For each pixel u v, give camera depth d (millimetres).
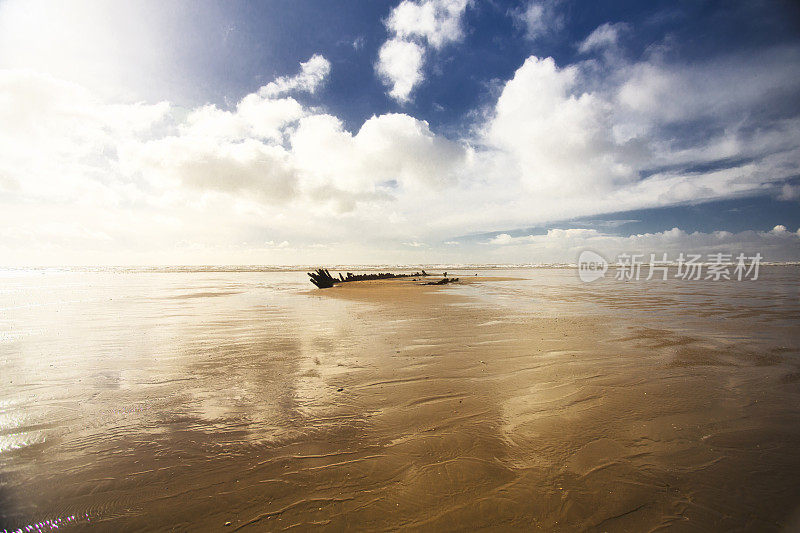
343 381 4898
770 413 3791
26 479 2730
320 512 2393
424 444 3205
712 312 10836
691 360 5762
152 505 2463
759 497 2488
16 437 3355
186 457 3025
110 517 2361
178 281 30734
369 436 3365
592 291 18578
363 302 14570
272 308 12766
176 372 5320
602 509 2398
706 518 2307
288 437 3359
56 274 47344
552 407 3980
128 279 34156
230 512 2398
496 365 5562
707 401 4109
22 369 5484
